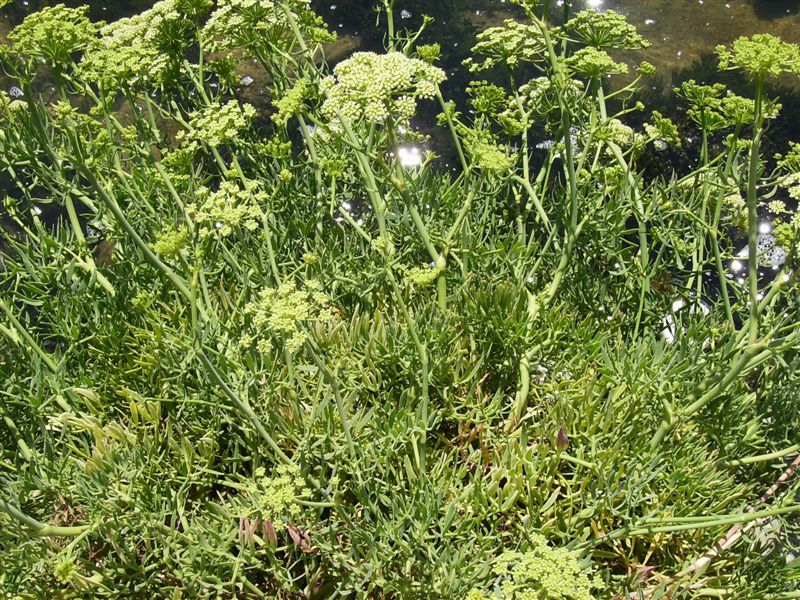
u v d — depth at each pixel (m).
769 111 2.55
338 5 7.12
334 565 2.49
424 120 6.01
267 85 6.24
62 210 5.40
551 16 7.07
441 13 7.08
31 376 2.91
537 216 3.57
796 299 2.68
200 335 2.51
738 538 2.75
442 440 2.99
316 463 2.63
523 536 2.54
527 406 3.14
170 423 2.71
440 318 2.89
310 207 3.54
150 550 2.49
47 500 2.52
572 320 3.08
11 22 6.76
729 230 4.82
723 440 2.85
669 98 6.14
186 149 3.00
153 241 3.23
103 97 2.98
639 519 2.36
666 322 3.42
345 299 3.40
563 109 2.85
